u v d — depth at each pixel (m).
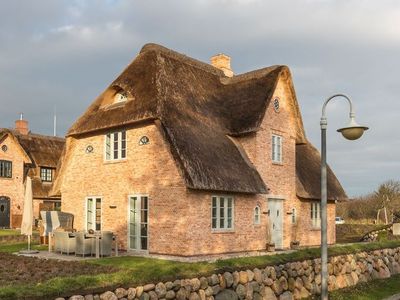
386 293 16.47
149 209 19.47
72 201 23.48
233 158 20.59
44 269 14.39
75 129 23.00
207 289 11.61
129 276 10.27
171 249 18.45
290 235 24.25
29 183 20.16
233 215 20.34
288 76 24.19
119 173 21.12
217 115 22.27
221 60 28.00
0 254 18.95
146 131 20.00
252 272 13.09
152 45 22.92
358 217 56.41
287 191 24.23
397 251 21.45
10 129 43.88
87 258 17.47
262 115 21.73
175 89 20.98
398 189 54.38
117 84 21.81
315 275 15.64
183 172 17.39
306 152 29.38
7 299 8.06
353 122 11.41
